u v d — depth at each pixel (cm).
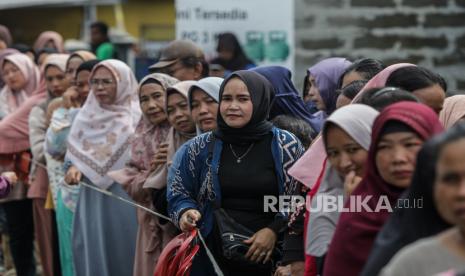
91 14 1769
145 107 675
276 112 617
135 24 1917
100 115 752
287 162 555
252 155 559
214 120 603
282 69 627
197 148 570
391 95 431
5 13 1761
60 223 777
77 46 1538
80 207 746
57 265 828
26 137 862
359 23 994
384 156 385
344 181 436
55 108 814
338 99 523
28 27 1770
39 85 880
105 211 739
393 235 359
